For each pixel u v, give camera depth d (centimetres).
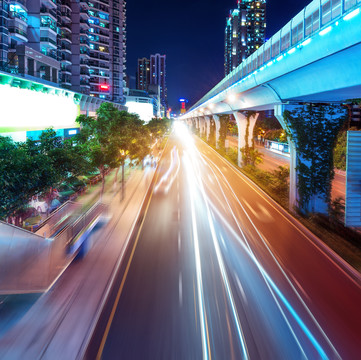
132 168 4288
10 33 4556
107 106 3028
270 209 2364
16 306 1084
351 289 1205
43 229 1508
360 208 1841
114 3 9162
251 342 896
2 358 842
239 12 18888
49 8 5306
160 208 2369
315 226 1958
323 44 1418
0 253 1002
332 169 2292
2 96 2312
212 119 8212
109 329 959
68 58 6750
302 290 1191
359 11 1129
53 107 3388
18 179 1312
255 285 1228
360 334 938
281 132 7706
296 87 2053
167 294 1158
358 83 1427
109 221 2042
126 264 1414
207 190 3017
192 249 1589
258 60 2553
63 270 1354
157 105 18762
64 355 854
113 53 9300
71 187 2700
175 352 858
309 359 834
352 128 4244
